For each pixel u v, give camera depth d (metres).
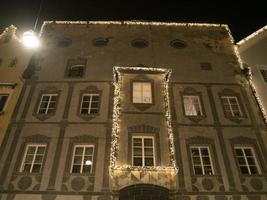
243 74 21.83
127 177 15.59
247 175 16.62
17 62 22.16
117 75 20.36
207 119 18.94
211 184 16.17
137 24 25.11
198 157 17.45
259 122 19.05
